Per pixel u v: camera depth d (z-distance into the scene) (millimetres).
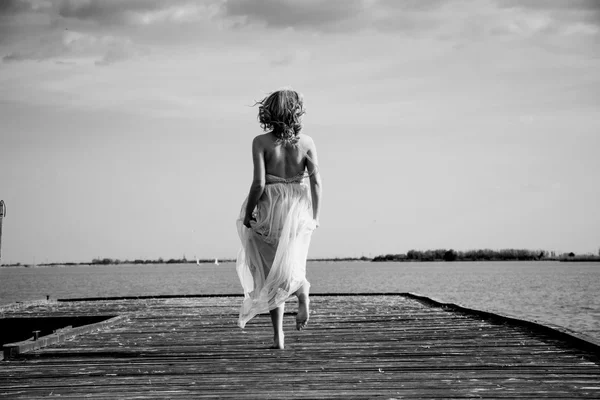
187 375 4008
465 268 169500
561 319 23062
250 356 4711
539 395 3312
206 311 9570
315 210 4805
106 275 140500
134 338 6070
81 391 3561
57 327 9336
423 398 3279
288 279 4582
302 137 4762
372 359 4488
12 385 3752
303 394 3396
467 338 5555
